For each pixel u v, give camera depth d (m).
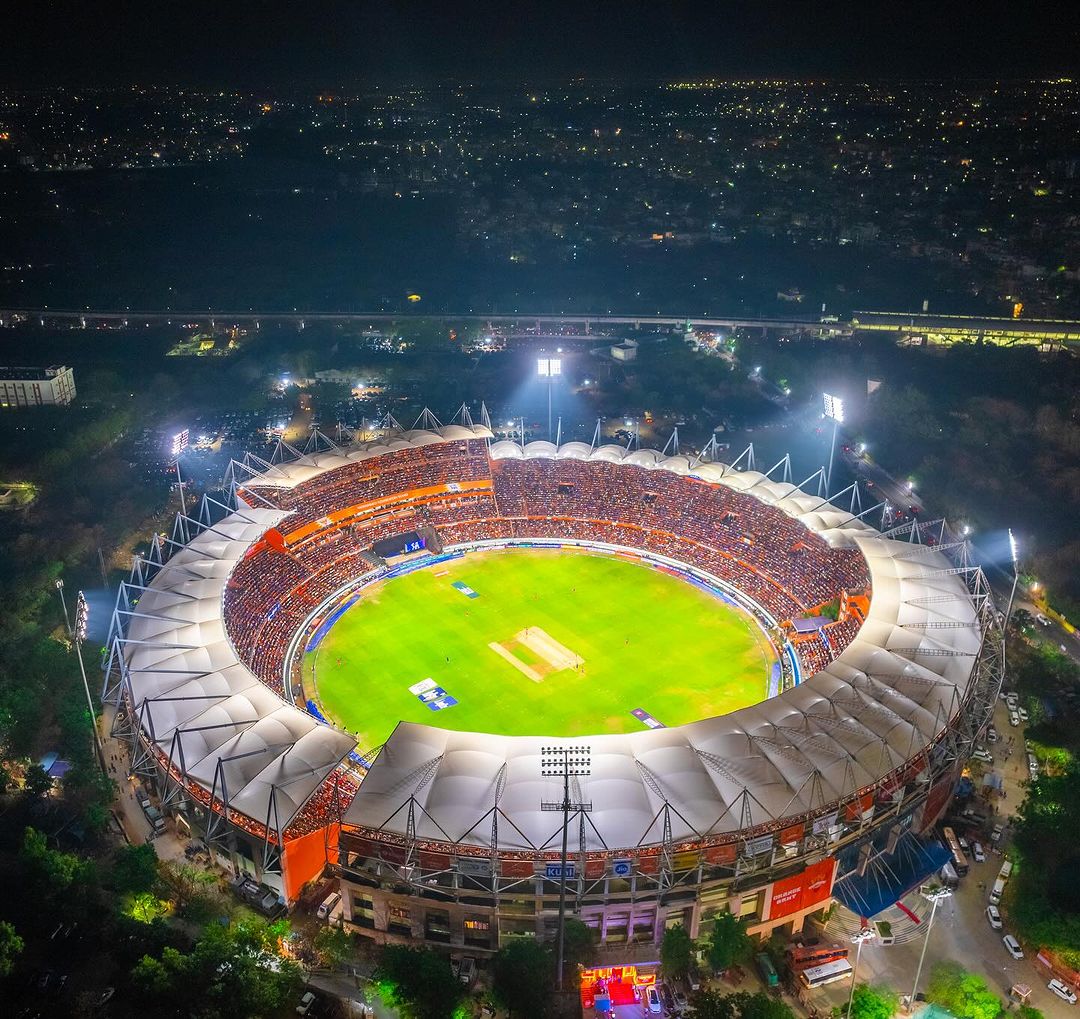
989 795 125.69
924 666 128.88
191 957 96.50
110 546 196.25
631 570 186.75
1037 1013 94.25
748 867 102.31
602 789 105.50
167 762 115.88
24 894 106.19
